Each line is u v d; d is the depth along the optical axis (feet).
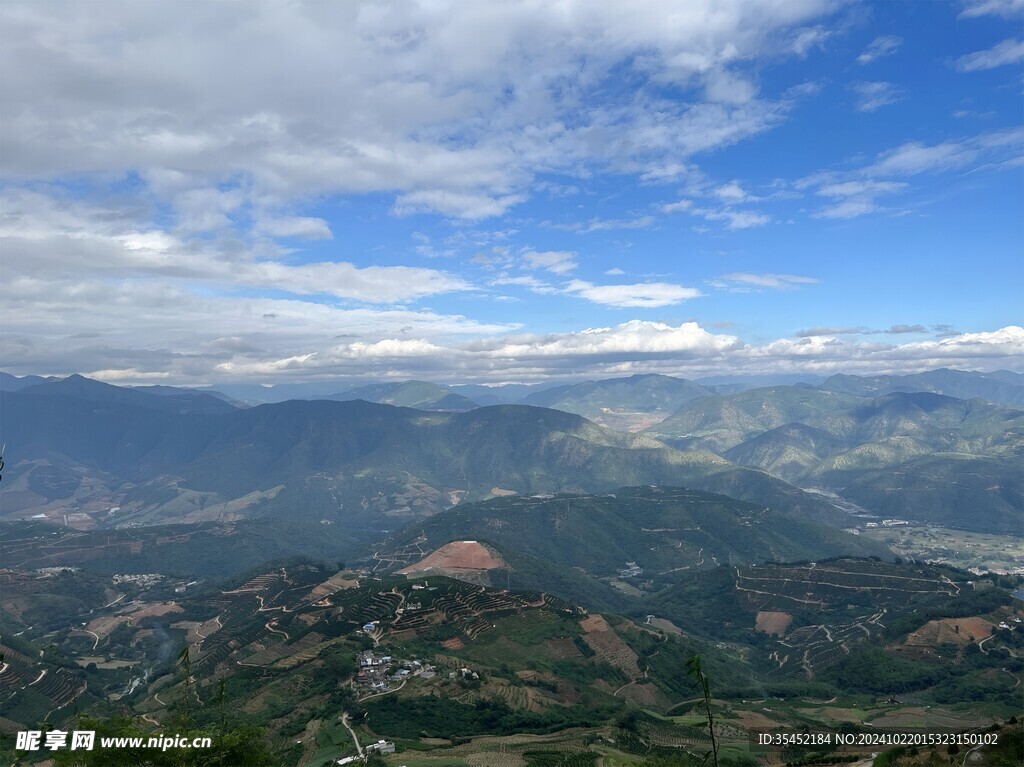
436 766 452.76
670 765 434.30
